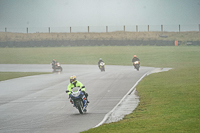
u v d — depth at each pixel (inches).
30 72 5767.7
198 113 1635.1
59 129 1508.4
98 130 1396.4
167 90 2694.4
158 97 2377.0
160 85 3070.9
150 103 2160.4
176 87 2842.0
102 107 2130.9
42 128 1550.2
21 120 1790.1
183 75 3873.0
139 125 1451.8
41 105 2305.6
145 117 1672.0
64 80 4023.1
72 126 1566.2
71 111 2027.6
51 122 1694.1
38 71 6131.9
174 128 1312.7
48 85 3545.8
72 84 2012.8
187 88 2721.5
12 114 1996.8
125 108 2034.9
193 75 3796.8
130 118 1681.8
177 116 1598.2
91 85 3373.5
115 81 3656.5
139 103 2202.3
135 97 2484.0
